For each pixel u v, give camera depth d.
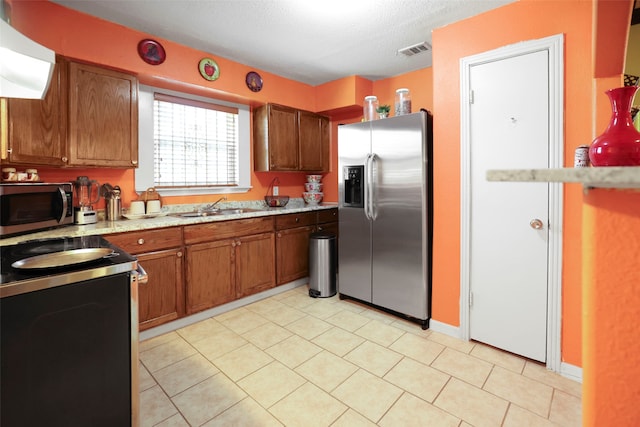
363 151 2.88
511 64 2.06
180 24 2.49
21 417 1.05
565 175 0.40
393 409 1.64
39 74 1.43
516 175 0.43
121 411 1.27
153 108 2.96
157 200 2.92
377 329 2.53
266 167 3.58
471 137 2.24
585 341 0.55
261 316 2.79
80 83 2.30
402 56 3.14
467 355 2.14
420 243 2.51
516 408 1.63
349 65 3.38
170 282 2.47
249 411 1.63
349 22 2.48
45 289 1.08
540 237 2.00
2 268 1.17
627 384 0.52
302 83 3.90
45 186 2.06
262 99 3.47
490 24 2.14
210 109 3.36
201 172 3.33
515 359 2.09
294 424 1.54
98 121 2.38
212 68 3.03
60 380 1.12
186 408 1.65
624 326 0.51
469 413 1.60
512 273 2.11
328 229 3.91
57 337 1.11
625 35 0.73
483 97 2.18
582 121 1.83
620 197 0.50
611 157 0.89
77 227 2.19
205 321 2.69
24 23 2.07
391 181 2.68
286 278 3.40
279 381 1.87
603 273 0.52
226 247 2.83
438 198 2.43
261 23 2.48
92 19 2.34
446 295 2.43
